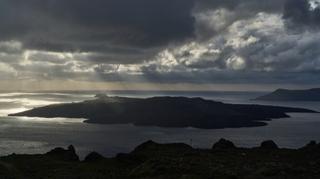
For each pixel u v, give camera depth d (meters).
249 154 31.23
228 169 25.38
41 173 27.45
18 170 28.02
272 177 23.80
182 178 23.31
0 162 28.20
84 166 29.78
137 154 31.92
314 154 30.86
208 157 29.66
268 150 32.94
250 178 23.58
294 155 30.78
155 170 25.58
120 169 28.70
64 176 26.44
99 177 26.06
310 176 24.09
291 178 23.61
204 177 23.59
